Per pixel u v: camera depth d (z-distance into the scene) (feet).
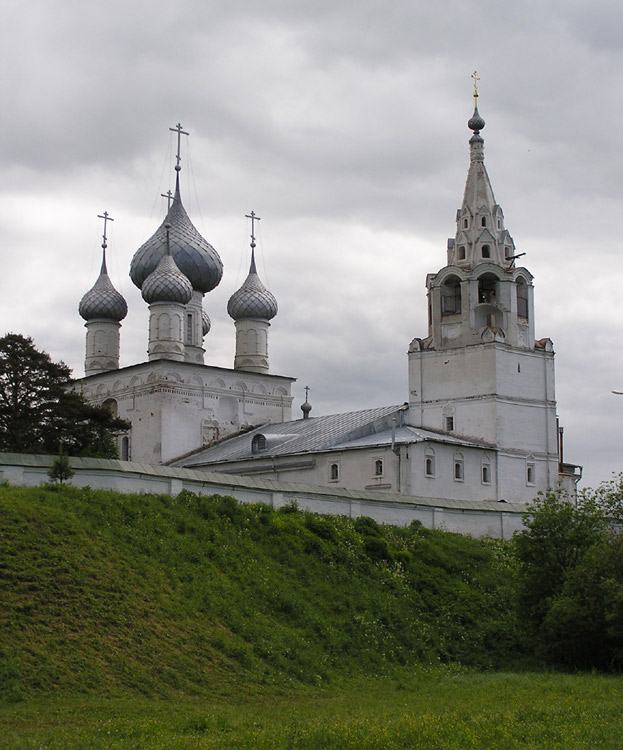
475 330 272.72
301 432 296.30
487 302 279.90
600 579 167.12
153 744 100.58
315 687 138.41
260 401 335.67
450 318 277.03
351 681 144.56
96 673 124.06
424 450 252.21
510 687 143.13
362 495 208.44
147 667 128.98
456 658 168.66
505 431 266.57
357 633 161.07
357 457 258.57
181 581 152.35
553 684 145.79
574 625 166.30
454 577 194.90
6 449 248.93
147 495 176.45
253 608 153.79
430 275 281.54
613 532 176.65
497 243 279.69
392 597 178.09
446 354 274.98
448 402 272.72
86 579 141.49
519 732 110.63
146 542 158.40
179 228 340.39
